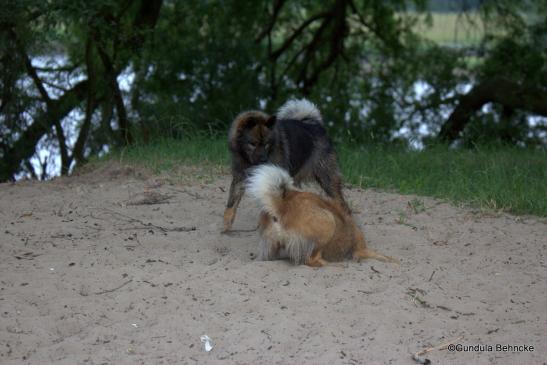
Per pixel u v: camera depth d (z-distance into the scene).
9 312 6.02
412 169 12.27
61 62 19.05
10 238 8.03
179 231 8.60
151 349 5.44
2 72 15.63
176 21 19.58
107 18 16.56
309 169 9.63
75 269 6.98
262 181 7.22
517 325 5.92
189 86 18.56
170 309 6.11
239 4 21.48
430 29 23.73
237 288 6.50
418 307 6.23
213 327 5.76
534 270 7.27
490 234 8.52
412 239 8.29
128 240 8.12
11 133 16.77
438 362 5.25
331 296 6.34
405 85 23.48
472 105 20.83
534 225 8.93
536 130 20.94
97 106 17.89
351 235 7.51
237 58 18.89
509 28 22.23
